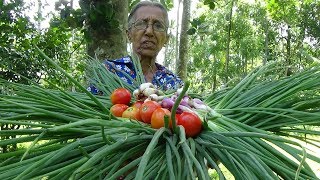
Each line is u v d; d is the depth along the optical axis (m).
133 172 1.06
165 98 1.42
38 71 4.18
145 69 2.10
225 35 12.77
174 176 1.03
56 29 4.29
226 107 1.51
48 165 1.09
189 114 1.24
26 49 4.07
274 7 10.45
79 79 4.43
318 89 1.44
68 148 1.04
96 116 1.28
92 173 1.04
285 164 1.15
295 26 11.08
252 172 1.07
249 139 1.20
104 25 2.83
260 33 12.73
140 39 2.03
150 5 2.02
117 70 1.94
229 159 1.11
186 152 1.06
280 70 1.72
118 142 1.04
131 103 1.58
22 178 0.98
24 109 1.32
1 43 3.92
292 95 1.43
